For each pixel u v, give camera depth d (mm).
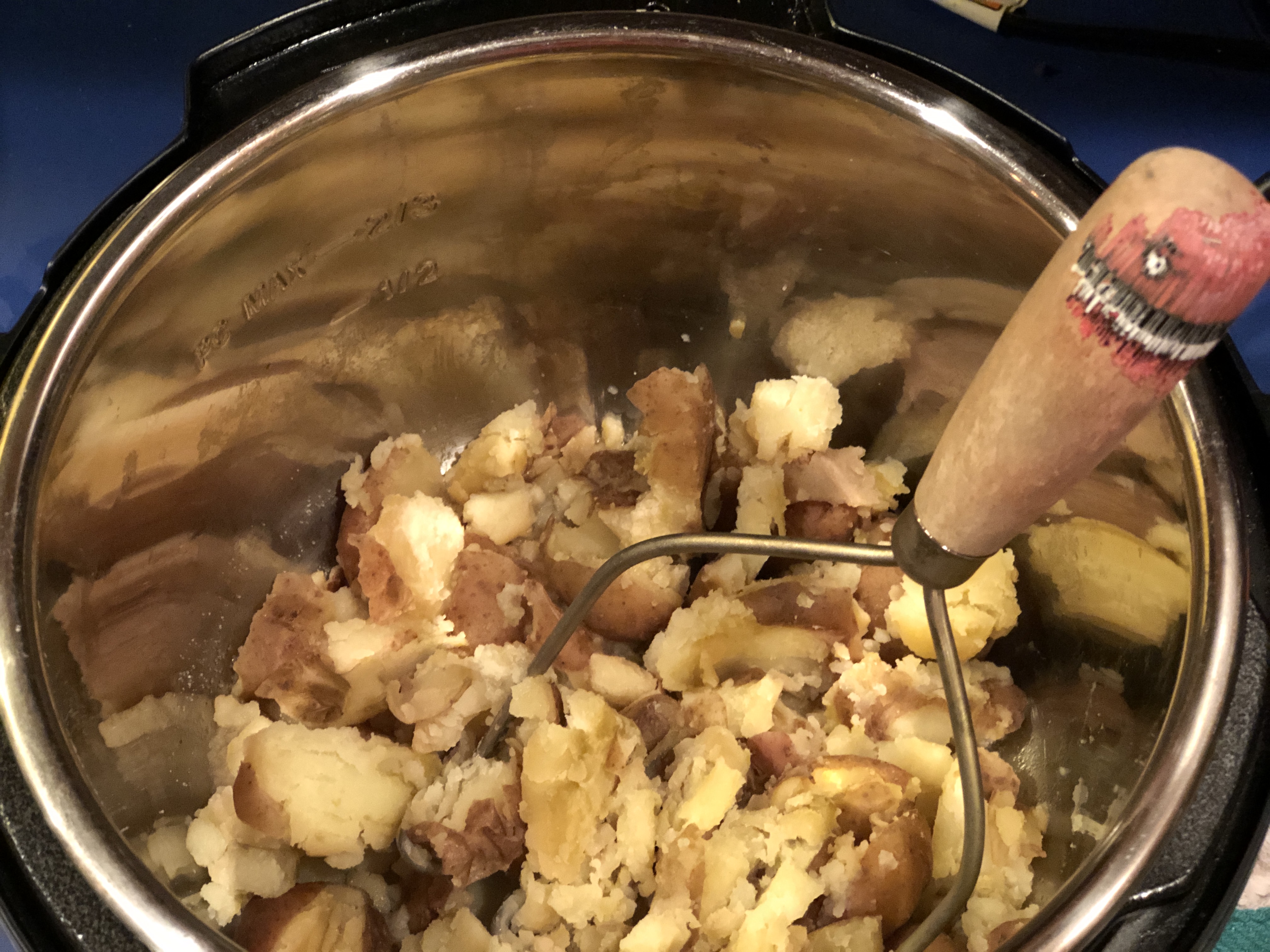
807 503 899
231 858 741
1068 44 1104
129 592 726
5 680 549
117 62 1106
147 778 707
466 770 785
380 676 840
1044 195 667
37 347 621
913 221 772
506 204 823
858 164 750
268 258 736
